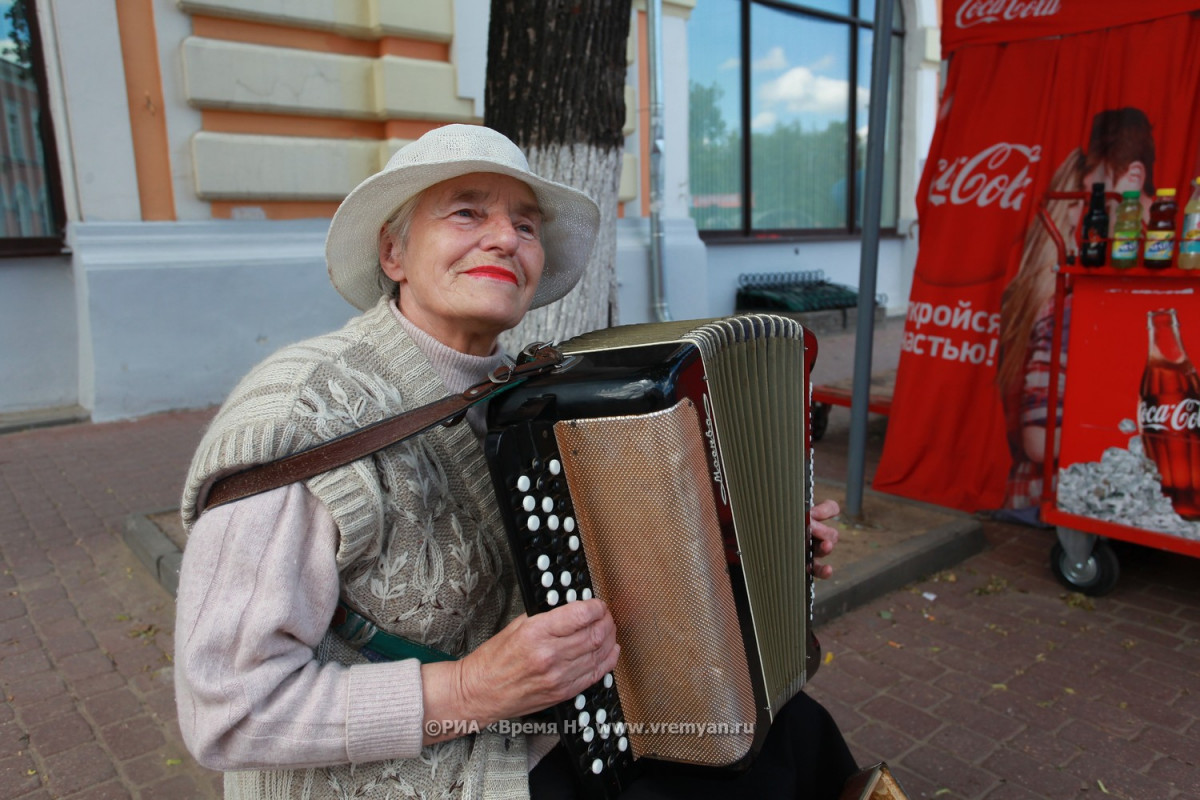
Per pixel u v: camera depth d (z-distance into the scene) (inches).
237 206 229.6
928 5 407.8
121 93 209.5
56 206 218.4
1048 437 127.1
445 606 42.7
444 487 43.6
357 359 44.3
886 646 113.9
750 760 45.1
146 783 86.7
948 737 93.6
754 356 47.4
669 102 311.4
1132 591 129.4
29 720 97.0
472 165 44.4
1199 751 89.6
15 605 124.6
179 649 36.8
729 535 43.6
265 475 38.1
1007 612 123.3
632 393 39.3
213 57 213.6
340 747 37.8
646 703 44.3
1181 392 109.4
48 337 221.5
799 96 396.5
